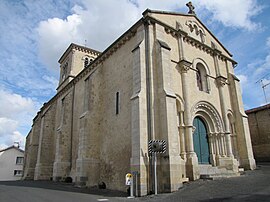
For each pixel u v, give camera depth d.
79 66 34.69
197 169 13.98
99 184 16.44
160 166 12.41
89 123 17.67
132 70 15.66
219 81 19.20
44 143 28.03
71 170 21.61
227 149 17.34
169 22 17.14
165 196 10.59
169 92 13.54
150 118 13.13
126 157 14.38
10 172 48.12
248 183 11.48
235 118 19.83
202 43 18.94
